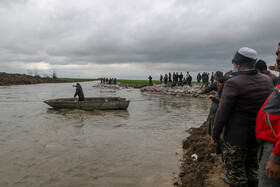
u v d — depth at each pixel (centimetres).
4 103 1906
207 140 675
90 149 727
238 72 283
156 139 848
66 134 908
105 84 5909
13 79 6053
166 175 533
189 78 3262
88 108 1573
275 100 190
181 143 795
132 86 5128
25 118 1243
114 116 1361
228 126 286
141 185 489
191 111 1592
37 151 702
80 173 550
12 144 768
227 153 288
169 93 2991
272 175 182
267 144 199
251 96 266
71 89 4259
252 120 270
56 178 524
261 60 446
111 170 567
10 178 523
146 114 1449
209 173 468
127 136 888
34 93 3123
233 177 283
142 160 632
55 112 1463
